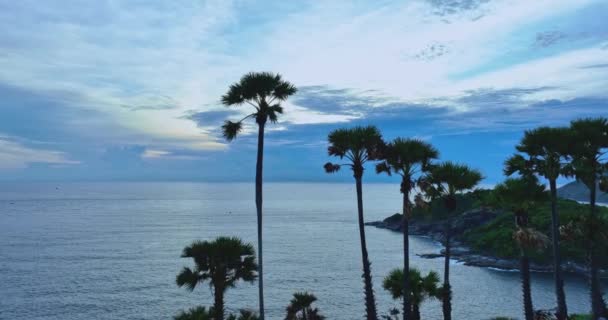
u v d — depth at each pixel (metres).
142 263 156.12
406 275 35.03
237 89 26.19
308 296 35.91
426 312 92.81
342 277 133.38
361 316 93.12
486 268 140.38
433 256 163.88
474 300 102.56
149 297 108.81
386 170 34.44
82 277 131.88
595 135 33.88
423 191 34.50
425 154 34.03
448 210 36.03
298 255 175.12
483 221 192.00
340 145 32.59
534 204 33.81
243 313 25.47
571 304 96.94
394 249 186.25
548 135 32.66
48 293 112.25
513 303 100.12
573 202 161.75
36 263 153.88
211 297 108.75
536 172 34.28
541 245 32.56
